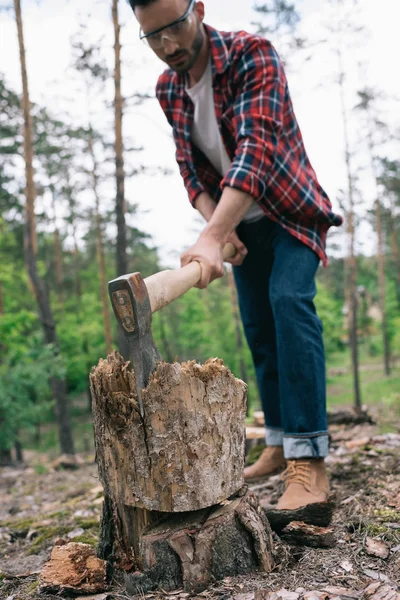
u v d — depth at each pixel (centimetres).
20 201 1741
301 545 180
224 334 2111
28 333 1673
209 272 192
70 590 166
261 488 257
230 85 219
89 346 1953
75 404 2761
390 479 244
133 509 171
